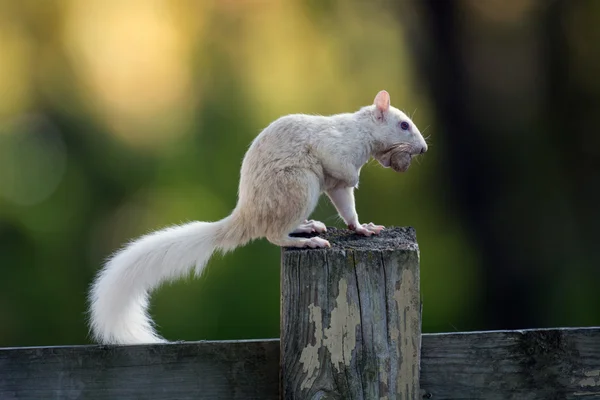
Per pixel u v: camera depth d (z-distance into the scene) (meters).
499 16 15.48
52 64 19.17
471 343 4.45
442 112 15.50
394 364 4.07
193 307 14.85
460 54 15.45
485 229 15.20
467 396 4.45
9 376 4.40
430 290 15.20
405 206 15.62
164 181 17.78
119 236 17.36
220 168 17.59
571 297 14.88
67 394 4.42
